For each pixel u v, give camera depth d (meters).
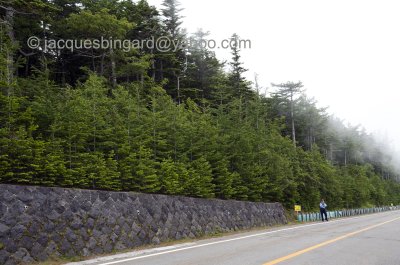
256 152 27.44
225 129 25.12
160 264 8.98
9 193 9.63
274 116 51.69
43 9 21.23
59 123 12.91
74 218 11.13
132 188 15.31
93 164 13.73
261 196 26.95
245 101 35.53
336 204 47.03
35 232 9.80
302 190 36.38
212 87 36.50
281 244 12.88
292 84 52.38
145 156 15.97
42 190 10.60
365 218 31.88
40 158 11.23
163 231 14.71
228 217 20.53
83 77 27.05
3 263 8.72
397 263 9.03
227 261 9.27
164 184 16.62
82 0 28.50
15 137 11.24
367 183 62.81
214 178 21.73
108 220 12.31
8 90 11.48
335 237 15.05
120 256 10.82
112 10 29.94
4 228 9.07
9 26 18.33
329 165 47.22
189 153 20.28
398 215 36.69
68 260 10.14
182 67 36.34
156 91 25.28
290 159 34.53
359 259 9.55
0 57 12.46
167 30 35.72
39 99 13.70
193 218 17.25
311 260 9.34
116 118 16.02
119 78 32.19
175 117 19.06
